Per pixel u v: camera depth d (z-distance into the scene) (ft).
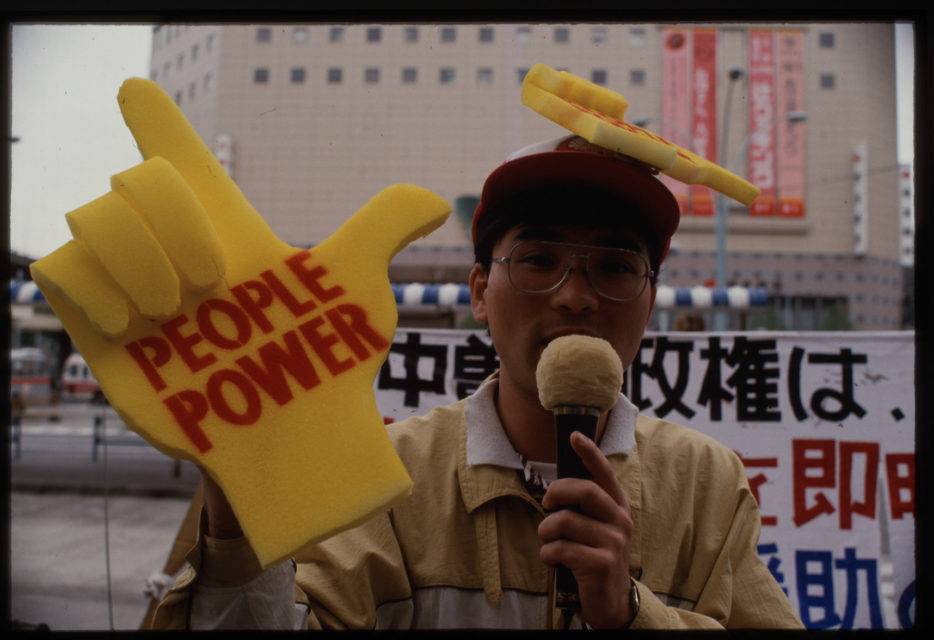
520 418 3.67
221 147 35.47
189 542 7.92
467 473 3.67
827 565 8.09
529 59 37.99
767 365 8.38
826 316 63.16
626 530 2.65
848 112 59.36
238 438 2.45
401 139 36.83
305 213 35.24
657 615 2.83
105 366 2.45
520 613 3.42
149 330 2.52
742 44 54.49
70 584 14.71
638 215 3.56
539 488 3.58
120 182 2.42
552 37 35.73
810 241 65.36
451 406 4.23
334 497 2.41
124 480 26.27
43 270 2.36
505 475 3.62
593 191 3.47
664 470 3.87
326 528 2.38
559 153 3.40
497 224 3.61
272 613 2.92
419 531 3.69
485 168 38.83
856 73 54.85
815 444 8.25
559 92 3.36
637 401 8.51
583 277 3.39
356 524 2.40
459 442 3.82
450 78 39.04
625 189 3.48
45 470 27.96
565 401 2.83
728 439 8.36
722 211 35.24
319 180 35.68
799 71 55.98
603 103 3.38
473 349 8.53
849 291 66.13
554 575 3.22
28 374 52.70
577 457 2.78
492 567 3.48
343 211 35.81
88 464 29.50
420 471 3.83
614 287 3.44
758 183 63.98
